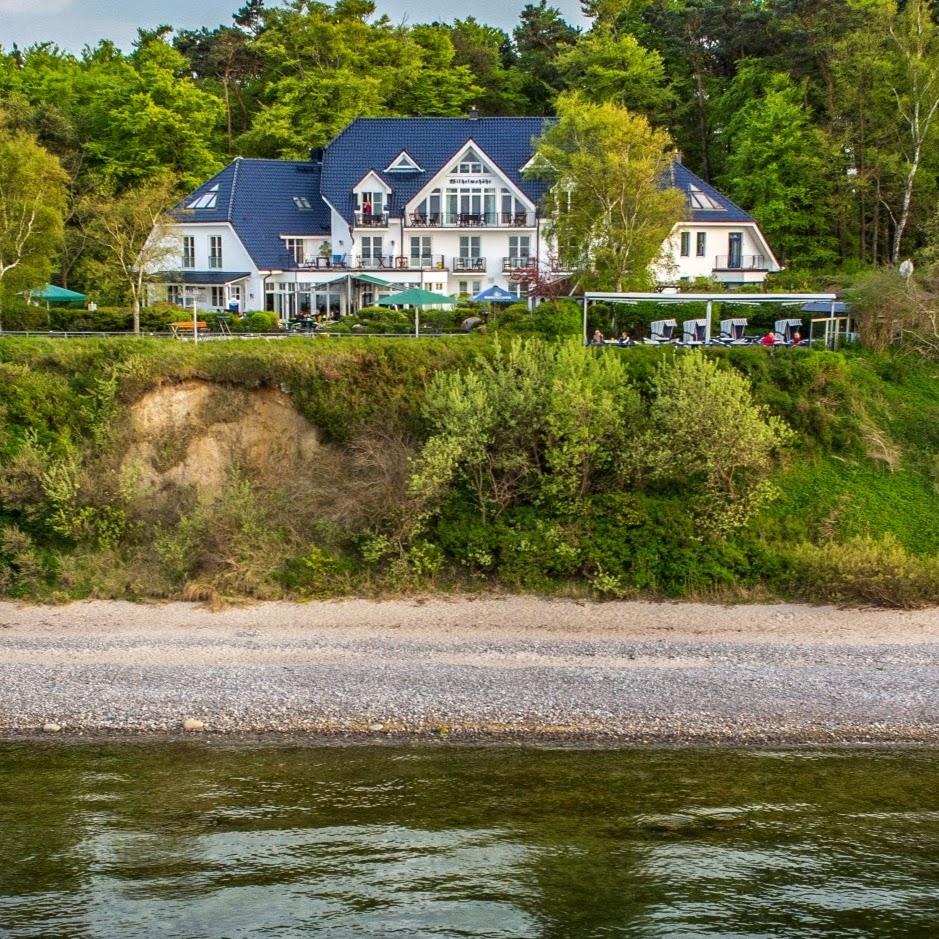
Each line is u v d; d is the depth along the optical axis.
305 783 17.50
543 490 28.84
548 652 23.61
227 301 61.56
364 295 61.19
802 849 15.46
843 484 30.61
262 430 31.36
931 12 58.12
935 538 29.00
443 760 18.42
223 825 16.09
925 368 34.81
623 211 42.91
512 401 29.34
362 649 23.81
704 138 72.25
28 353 31.27
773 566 27.52
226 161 74.62
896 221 55.97
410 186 62.41
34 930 13.37
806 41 62.97
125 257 51.56
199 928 13.45
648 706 20.56
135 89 69.06
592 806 16.75
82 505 29.19
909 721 20.02
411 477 28.72
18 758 18.47
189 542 28.47
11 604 27.03
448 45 82.75
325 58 78.50
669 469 28.94
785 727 19.78
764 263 58.69
